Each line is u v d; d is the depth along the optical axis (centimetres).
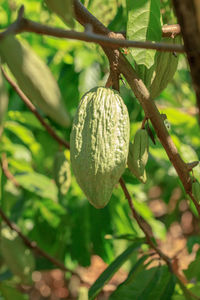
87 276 299
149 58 105
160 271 134
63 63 222
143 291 133
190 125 215
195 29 76
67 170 139
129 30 107
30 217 229
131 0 106
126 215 219
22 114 193
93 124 95
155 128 106
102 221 224
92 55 211
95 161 93
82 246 226
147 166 238
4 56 76
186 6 76
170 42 113
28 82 75
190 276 143
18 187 188
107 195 95
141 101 104
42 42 217
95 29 105
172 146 107
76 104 220
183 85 244
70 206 224
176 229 349
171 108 216
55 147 224
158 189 347
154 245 132
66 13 76
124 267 240
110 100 96
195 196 111
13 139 222
